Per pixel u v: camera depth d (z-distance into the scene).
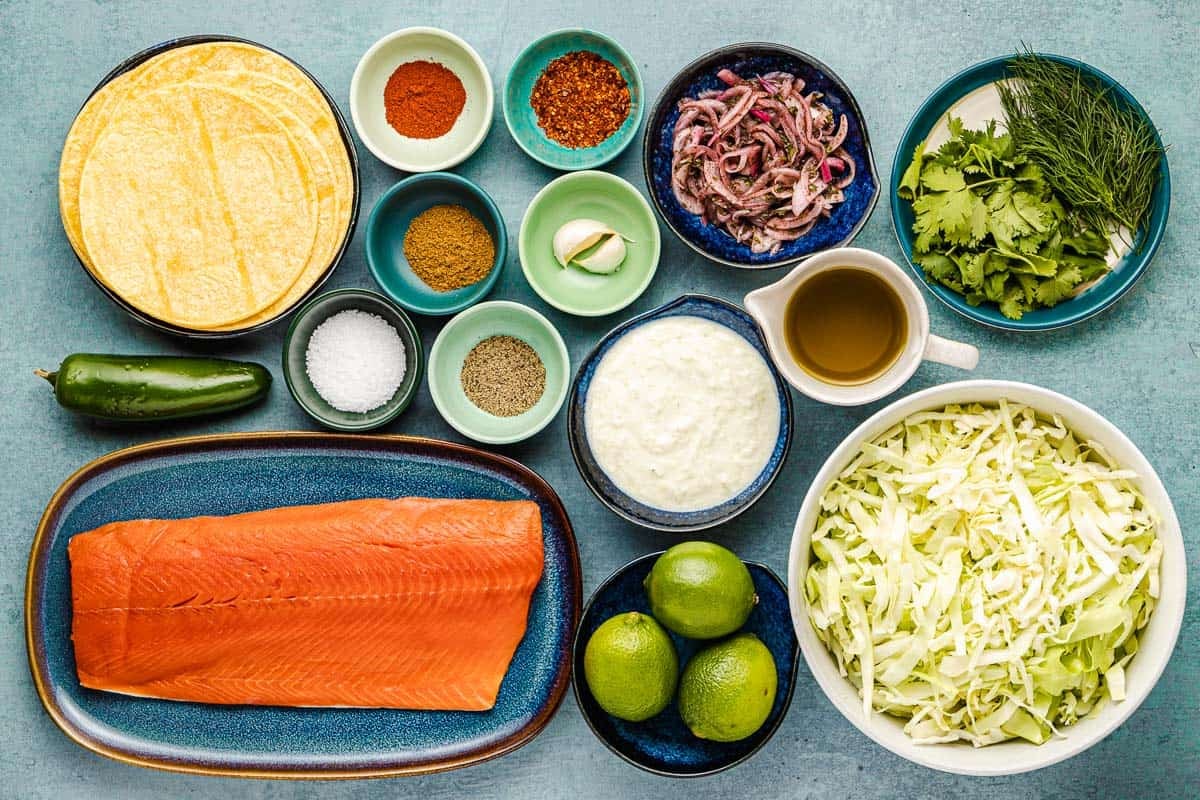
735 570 0.75
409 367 0.81
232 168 0.80
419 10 0.83
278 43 0.83
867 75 0.83
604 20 0.83
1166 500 0.72
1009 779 0.82
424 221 0.82
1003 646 0.73
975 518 0.74
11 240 0.84
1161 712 0.82
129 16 0.84
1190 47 0.82
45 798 0.83
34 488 0.84
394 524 0.78
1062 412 0.74
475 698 0.80
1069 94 0.79
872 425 0.74
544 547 0.81
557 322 0.84
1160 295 0.82
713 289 0.84
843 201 0.81
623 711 0.76
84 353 0.82
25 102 0.84
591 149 0.83
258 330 0.81
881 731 0.74
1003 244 0.78
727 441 0.80
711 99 0.81
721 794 0.82
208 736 0.82
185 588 0.78
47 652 0.82
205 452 0.81
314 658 0.79
